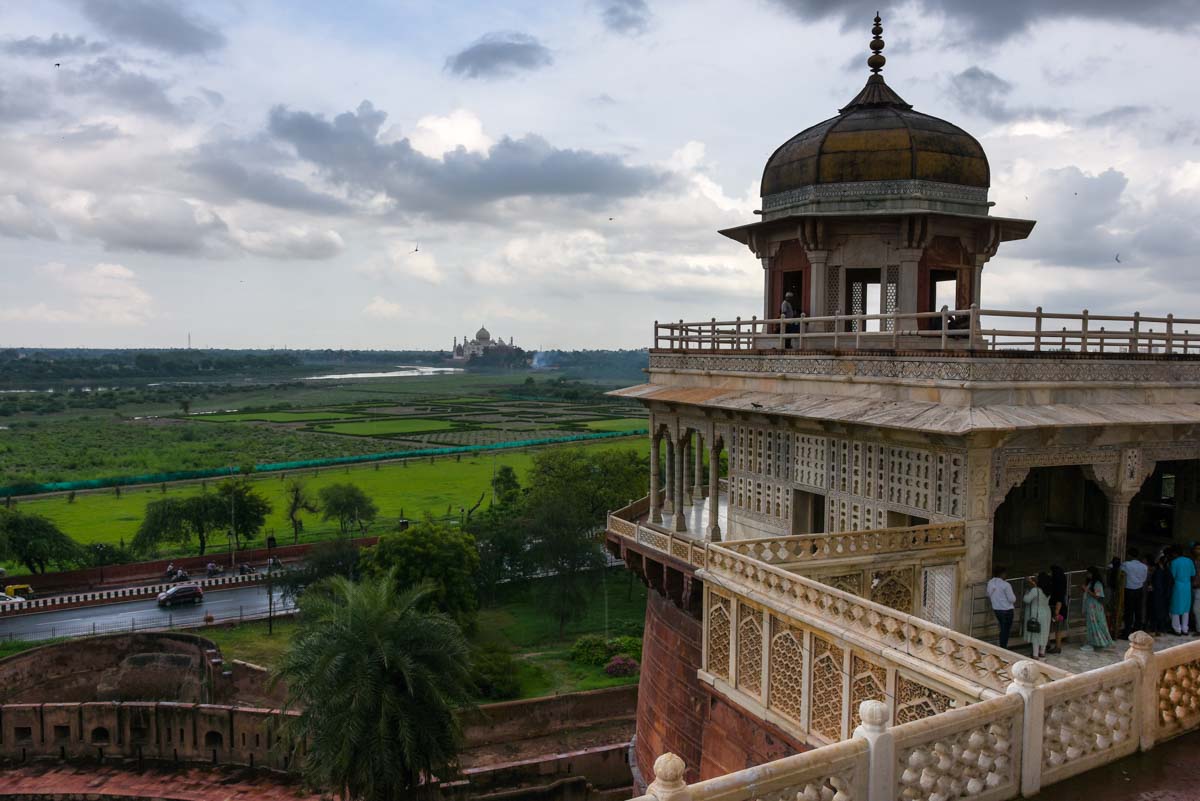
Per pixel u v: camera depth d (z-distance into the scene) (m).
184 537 72.62
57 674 42.78
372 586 26.62
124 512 87.38
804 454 22.23
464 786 33.34
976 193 25.03
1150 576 18.50
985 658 10.98
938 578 17.30
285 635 51.34
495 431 170.62
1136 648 9.78
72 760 37.94
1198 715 10.38
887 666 12.64
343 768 24.17
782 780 7.04
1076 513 26.23
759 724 16.25
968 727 8.27
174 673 43.16
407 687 25.27
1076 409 17.77
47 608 56.91
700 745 21.33
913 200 24.16
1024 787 8.65
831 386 20.95
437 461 127.62
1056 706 8.98
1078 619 18.20
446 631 26.19
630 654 48.66
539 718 39.81
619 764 36.00
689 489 36.97
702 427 26.59
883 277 24.50
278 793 34.91
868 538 16.94
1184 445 19.69
